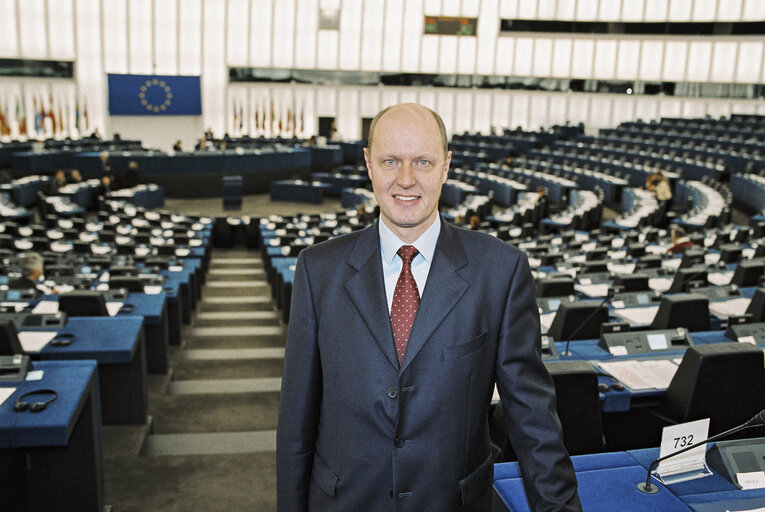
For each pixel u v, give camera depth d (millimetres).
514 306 1503
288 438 1585
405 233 1519
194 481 3883
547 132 27234
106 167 18109
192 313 9055
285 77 28688
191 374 6395
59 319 4410
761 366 3295
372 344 1473
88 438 3178
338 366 1504
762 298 5059
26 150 20562
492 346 1499
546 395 1503
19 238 10688
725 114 28984
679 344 4285
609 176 18766
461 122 31156
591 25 29219
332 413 1528
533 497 1424
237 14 28328
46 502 3201
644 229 11852
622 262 7613
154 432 4832
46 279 6699
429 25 29562
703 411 3334
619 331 4289
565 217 14031
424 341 1443
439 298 1466
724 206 13531
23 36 25672
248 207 19609
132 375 4562
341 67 30000
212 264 13547
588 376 3059
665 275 6996
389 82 29625
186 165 20266
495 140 25969
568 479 1430
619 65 30484
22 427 2689
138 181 19672
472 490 1516
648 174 18422
